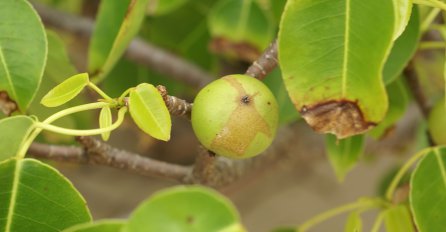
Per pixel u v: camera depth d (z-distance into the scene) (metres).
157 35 0.76
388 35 0.51
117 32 0.60
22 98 0.55
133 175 1.14
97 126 0.77
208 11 0.74
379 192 0.80
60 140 0.66
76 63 0.85
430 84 0.77
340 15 0.52
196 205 0.46
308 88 0.52
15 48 0.55
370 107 0.52
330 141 0.63
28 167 0.52
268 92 0.53
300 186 1.19
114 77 0.75
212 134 0.53
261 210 1.20
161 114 0.51
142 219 0.46
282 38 0.52
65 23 0.77
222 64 0.80
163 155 0.99
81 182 1.12
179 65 0.76
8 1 0.55
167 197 0.46
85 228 0.49
